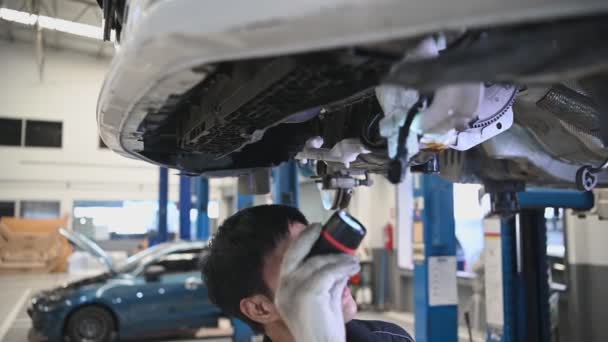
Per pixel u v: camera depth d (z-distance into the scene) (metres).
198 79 0.74
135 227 15.73
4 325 7.04
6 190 14.70
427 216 3.41
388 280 9.05
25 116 14.97
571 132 1.46
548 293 3.46
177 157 1.42
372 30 0.56
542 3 0.49
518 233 3.48
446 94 0.70
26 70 15.02
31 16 10.61
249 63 0.79
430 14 0.53
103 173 15.51
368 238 9.33
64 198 15.15
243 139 1.10
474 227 7.19
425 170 1.56
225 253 0.98
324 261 0.76
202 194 9.20
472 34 0.61
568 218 5.11
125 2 1.01
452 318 3.39
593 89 1.04
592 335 4.89
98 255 6.57
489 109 1.06
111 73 0.84
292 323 0.74
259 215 0.99
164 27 0.65
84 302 5.80
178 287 6.06
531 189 2.65
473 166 1.79
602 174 1.76
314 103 0.85
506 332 3.35
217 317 6.14
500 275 3.40
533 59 0.53
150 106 0.88
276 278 0.94
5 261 12.84
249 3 0.60
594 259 4.90
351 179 1.35
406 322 7.73
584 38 0.51
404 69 0.58
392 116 0.80
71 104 15.33
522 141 1.63
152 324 5.93
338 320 0.74
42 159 15.03
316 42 0.59
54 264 13.16
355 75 0.73
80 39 14.16
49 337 5.71
